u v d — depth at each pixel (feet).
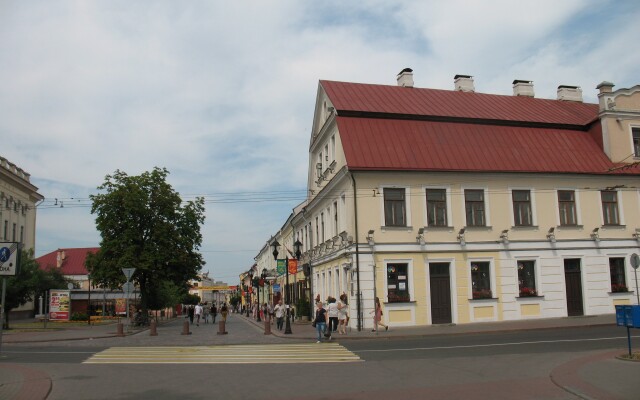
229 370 47.75
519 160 103.04
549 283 101.14
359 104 106.42
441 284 96.63
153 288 150.10
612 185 107.65
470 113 110.11
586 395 31.83
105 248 135.33
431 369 44.78
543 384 36.52
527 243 100.94
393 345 66.59
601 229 105.70
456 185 99.30
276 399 33.78
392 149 98.68
